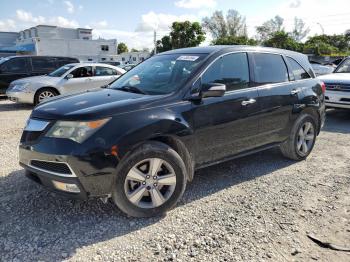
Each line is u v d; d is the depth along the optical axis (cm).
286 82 526
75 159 326
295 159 558
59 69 1209
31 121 369
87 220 361
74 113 342
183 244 320
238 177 488
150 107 369
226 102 431
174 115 379
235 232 340
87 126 334
